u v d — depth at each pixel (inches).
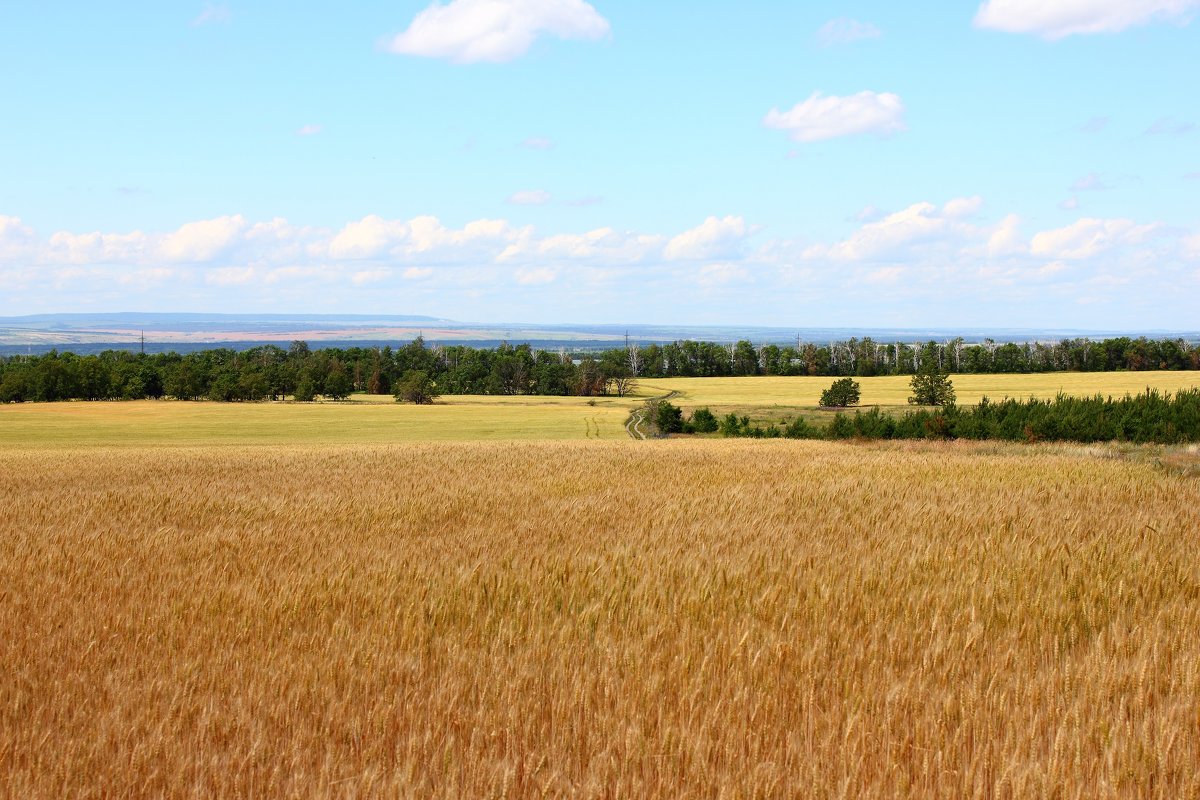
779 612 348.2
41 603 391.9
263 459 1439.5
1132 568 422.3
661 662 288.5
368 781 202.2
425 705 255.1
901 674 275.1
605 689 261.3
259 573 442.9
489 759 215.5
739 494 776.3
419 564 466.3
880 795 196.9
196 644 320.5
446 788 201.5
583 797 198.2
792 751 216.5
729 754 213.8
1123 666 265.0
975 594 369.7
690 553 482.9
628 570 441.4
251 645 317.7
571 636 325.7
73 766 216.5
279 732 240.5
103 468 1275.8
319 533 607.5
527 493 849.5
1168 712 229.0
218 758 222.2
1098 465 1092.5
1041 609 346.9
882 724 230.5
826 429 2417.6
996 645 297.6
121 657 308.0
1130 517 611.8
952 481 895.7
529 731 233.8
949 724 230.5
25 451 1865.2
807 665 279.0
